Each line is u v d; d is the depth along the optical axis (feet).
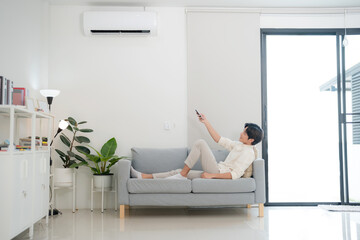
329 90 17.72
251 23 16.92
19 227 9.73
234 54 16.85
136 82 16.66
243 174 14.10
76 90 16.47
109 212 15.20
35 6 15.03
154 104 16.63
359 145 17.04
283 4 16.62
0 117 11.47
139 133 16.52
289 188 18.44
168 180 13.35
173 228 11.84
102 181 15.12
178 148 15.85
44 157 12.15
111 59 16.65
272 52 17.78
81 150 15.55
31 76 14.58
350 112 17.11
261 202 13.74
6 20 12.09
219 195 13.50
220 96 16.70
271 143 17.85
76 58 16.55
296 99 17.97
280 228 11.78
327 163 17.90
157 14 16.25
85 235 10.83
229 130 16.60
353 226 12.07
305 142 18.35
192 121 16.55
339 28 17.19
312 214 14.51
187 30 16.79
